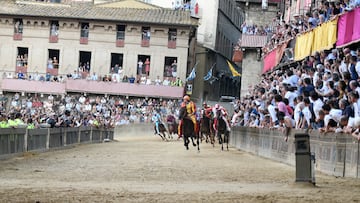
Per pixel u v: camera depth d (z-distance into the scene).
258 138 31.16
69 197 12.55
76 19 69.81
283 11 57.44
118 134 59.88
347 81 22.64
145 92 67.12
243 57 58.31
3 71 69.94
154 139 55.75
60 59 70.31
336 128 19.95
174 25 69.69
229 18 95.12
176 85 67.69
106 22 70.00
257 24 60.62
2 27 70.31
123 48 70.25
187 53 70.44
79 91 67.12
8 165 22.02
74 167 21.69
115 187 14.79
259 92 37.66
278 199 12.27
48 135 32.31
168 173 19.55
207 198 12.45
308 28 33.97
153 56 70.19
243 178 18.16
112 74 69.44
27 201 11.86
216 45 85.12
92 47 70.31
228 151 34.22
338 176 18.72
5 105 67.19
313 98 22.34
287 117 24.78
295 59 36.47
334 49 28.05
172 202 11.80
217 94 86.88
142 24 69.94
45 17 69.62
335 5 29.86
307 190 14.18
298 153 15.41
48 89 67.19
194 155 29.55
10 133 25.52
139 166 22.19
